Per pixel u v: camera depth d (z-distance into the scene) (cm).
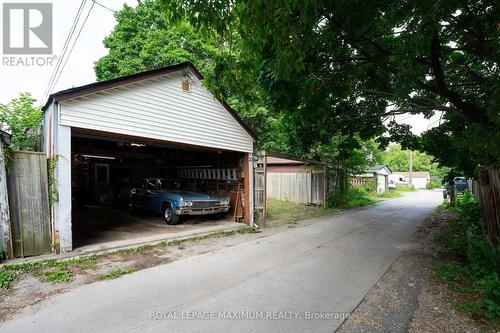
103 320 317
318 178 1591
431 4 330
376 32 471
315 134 908
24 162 539
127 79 636
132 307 349
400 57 381
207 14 378
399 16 386
